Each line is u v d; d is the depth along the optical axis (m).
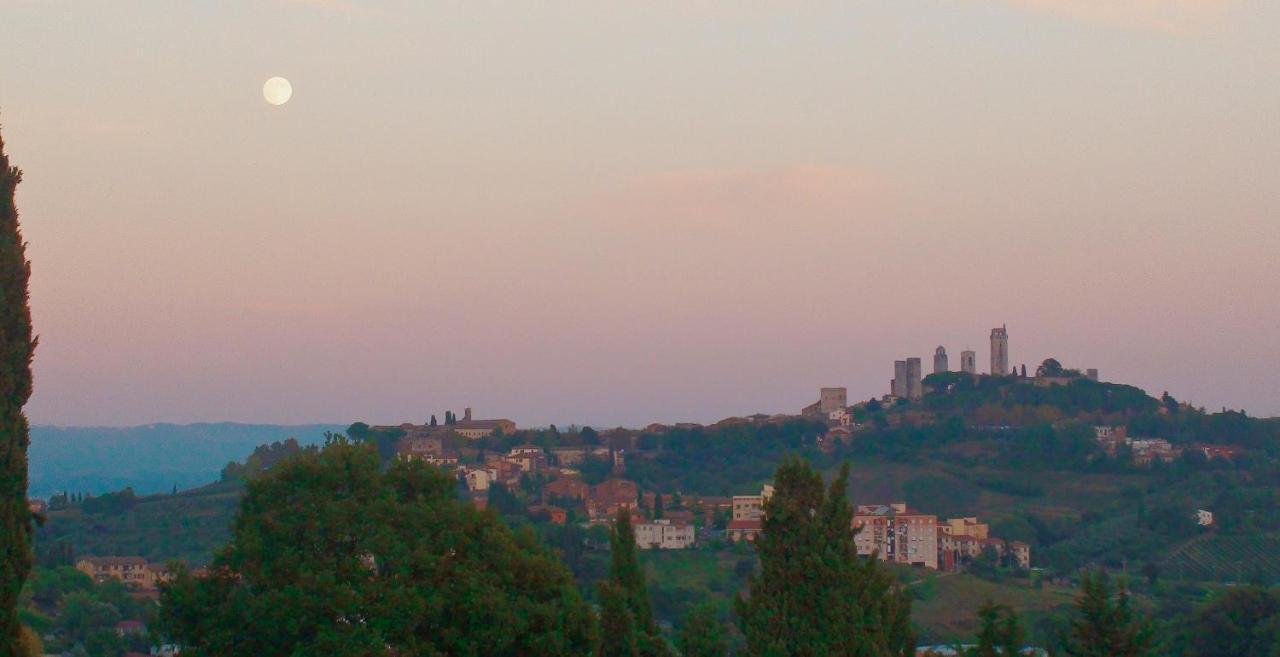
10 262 29.36
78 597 83.25
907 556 137.88
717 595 112.50
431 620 34.91
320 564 35.53
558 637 35.62
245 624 35.00
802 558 34.62
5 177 29.52
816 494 35.25
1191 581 131.88
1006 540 157.75
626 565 40.53
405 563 35.25
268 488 37.66
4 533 28.50
